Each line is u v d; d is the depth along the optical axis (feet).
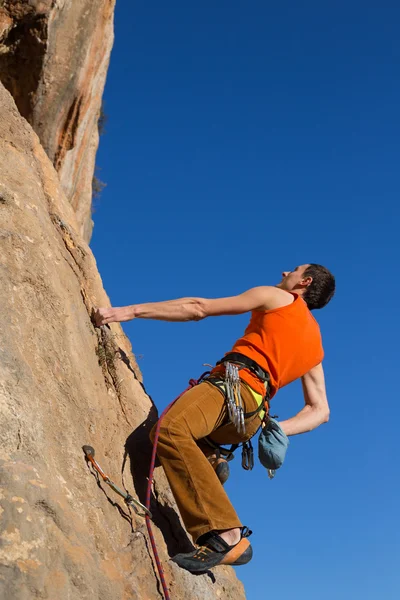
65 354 13.12
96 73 25.89
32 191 14.97
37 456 10.40
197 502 12.40
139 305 14.71
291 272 15.42
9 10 21.15
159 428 12.86
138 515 13.00
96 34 24.29
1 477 9.37
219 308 13.94
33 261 13.35
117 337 16.66
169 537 13.91
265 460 13.53
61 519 9.79
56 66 22.93
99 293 15.98
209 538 12.28
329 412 14.78
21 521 9.16
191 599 13.02
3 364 10.97
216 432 13.58
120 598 10.46
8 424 10.25
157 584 12.15
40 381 11.93
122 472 13.44
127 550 11.94
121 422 14.43
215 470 13.94
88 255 16.25
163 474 14.84
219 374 13.39
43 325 12.85
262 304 14.05
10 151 15.33
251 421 13.35
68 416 12.21
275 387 13.71
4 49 22.02
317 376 14.83
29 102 23.44
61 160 25.71
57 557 9.41
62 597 9.13
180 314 14.12
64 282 14.42
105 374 14.79
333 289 15.33
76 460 11.78
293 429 14.25
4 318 11.83
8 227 13.37
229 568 15.58
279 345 13.73
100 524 11.45
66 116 24.82
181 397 13.24
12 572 8.78
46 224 14.88
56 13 21.70
